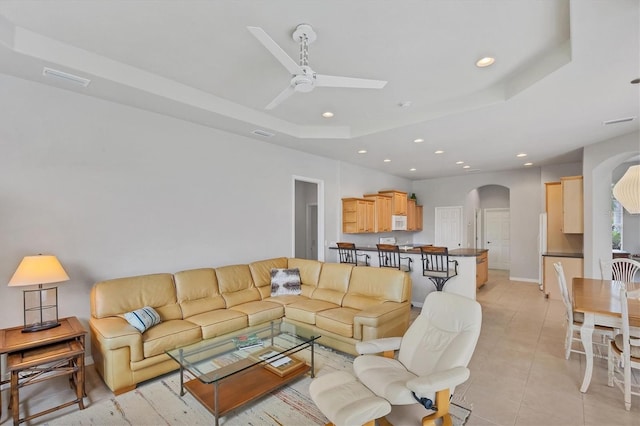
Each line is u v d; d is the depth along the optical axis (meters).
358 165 7.11
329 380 2.12
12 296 2.83
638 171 2.86
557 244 6.35
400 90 3.43
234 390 2.54
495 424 2.23
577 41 2.19
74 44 2.63
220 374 2.37
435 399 1.84
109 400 2.56
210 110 3.66
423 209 9.37
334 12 2.14
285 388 2.75
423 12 2.14
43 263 2.64
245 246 4.77
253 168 4.89
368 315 3.20
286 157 5.44
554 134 4.51
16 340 2.41
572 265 5.68
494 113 3.62
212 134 4.35
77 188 3.20
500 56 2.71
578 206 5.65
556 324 4.41
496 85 3.31
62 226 3.11
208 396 2.46
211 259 4.34
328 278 4.37
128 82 2.98
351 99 3.70
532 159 6.38
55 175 3.06
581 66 2.52
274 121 4.41
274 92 3.57
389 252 5.40
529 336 3.95
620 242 8.00
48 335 2.51
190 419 2.33
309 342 2.94
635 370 3.02
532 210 7.51
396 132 4.46
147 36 2.48
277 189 5.27
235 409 2.35
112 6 2.12
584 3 1.86
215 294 3.89
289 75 3.13
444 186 8.97
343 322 3.35
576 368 3.08
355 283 4.10
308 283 4.57
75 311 3.17
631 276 3.95
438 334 2.30
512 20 2.21
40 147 2.98
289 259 5.00
